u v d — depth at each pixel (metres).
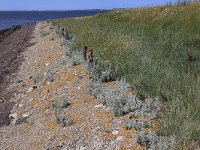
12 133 10.41
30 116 11.45
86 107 10.34
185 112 7.85
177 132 7.27
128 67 12.27
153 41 17.98
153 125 8.10
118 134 8.24
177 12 26.80
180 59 13.79
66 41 22.17
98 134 8.55
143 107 9.00
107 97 10.21
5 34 55.88
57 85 13.26
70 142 8.63
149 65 12.27
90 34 21.22
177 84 9.80
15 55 24.19
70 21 43.00
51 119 10.49
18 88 14.88
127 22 29.67
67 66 15.13
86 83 12.16
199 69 11.91
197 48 15.77
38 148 8.91
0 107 12.84
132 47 15.52
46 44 25.23
